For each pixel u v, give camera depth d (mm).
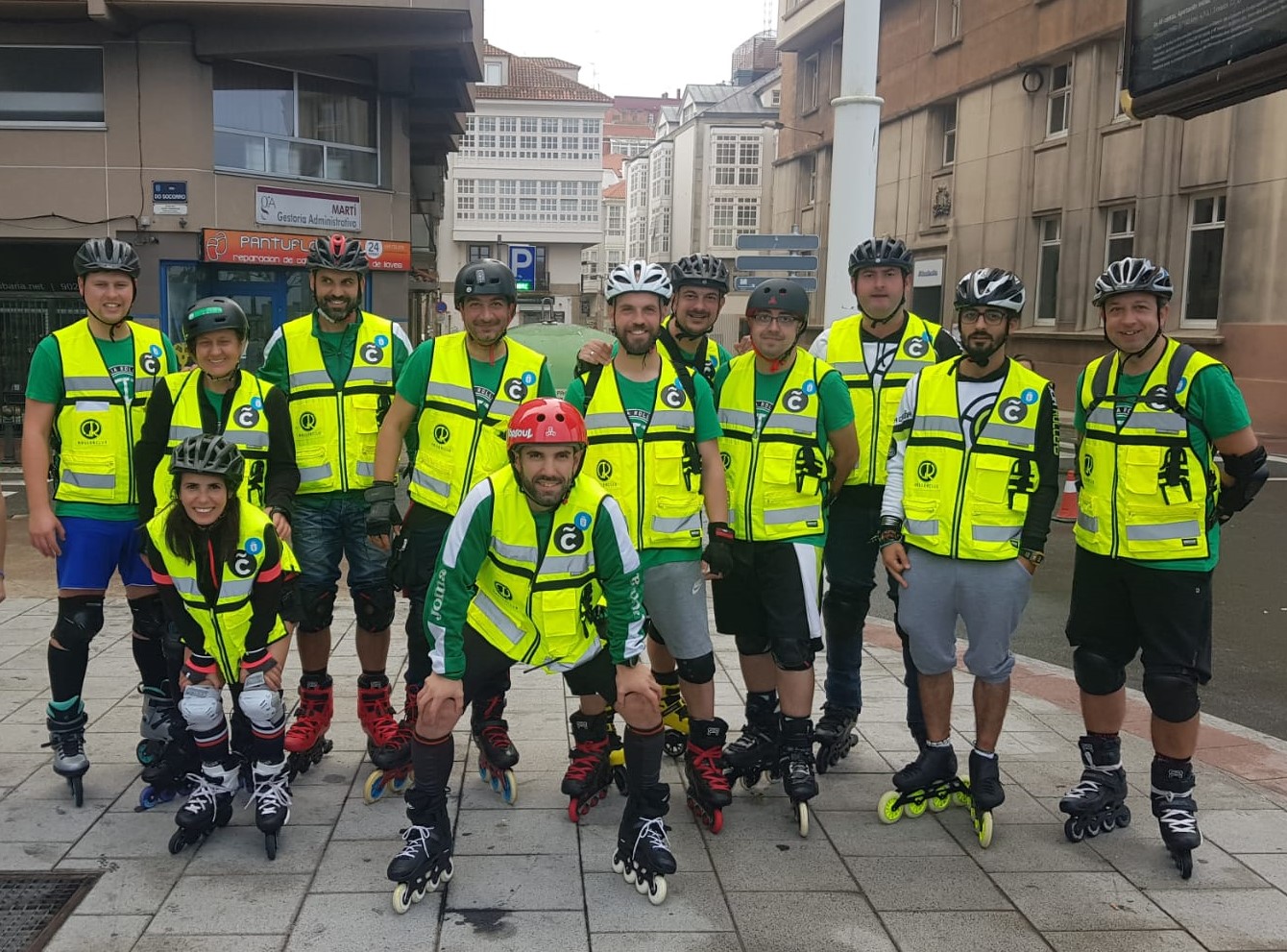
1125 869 3479
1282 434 17094
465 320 3869
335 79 16031
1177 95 8602
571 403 3809
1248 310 17875
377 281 16781
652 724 3289
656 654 4461
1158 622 3559
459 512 3115
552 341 13219
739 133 65812
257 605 3438
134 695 5012
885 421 4332
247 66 15211
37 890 3227
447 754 3236
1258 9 7738
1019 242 23047
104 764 4191
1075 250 21344
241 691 3498
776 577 3889
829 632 4391
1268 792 4105
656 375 3758
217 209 14891
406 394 3943
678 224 71688
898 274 4285
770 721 4133
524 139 51219
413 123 19250
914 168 27297
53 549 3773
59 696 3756
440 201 26719
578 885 3326
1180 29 8531
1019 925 3117
